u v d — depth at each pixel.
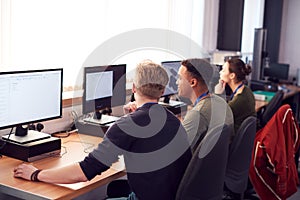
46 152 2.52
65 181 2.07
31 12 2.88
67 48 3.21
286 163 3.18
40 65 3.00
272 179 3.15
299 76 6.62
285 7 7.13
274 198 3.16
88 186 2.14
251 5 6.23
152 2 4.09
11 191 2.08
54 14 3.07
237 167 2.88
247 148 2.89
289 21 7.13
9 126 2.45
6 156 2.51
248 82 5.13
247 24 6.15
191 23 4.66
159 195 2.19
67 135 2.97
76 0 3.25
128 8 3.81
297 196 4.12
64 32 3.18
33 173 2.15
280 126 3.08
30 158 2.44
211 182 2.32
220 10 5.32
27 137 2.54
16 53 2.79
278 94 4.39
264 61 6.43
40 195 2.00
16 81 2.44
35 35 2.94
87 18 3.38
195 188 2.22
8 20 2.70
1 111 2.39
